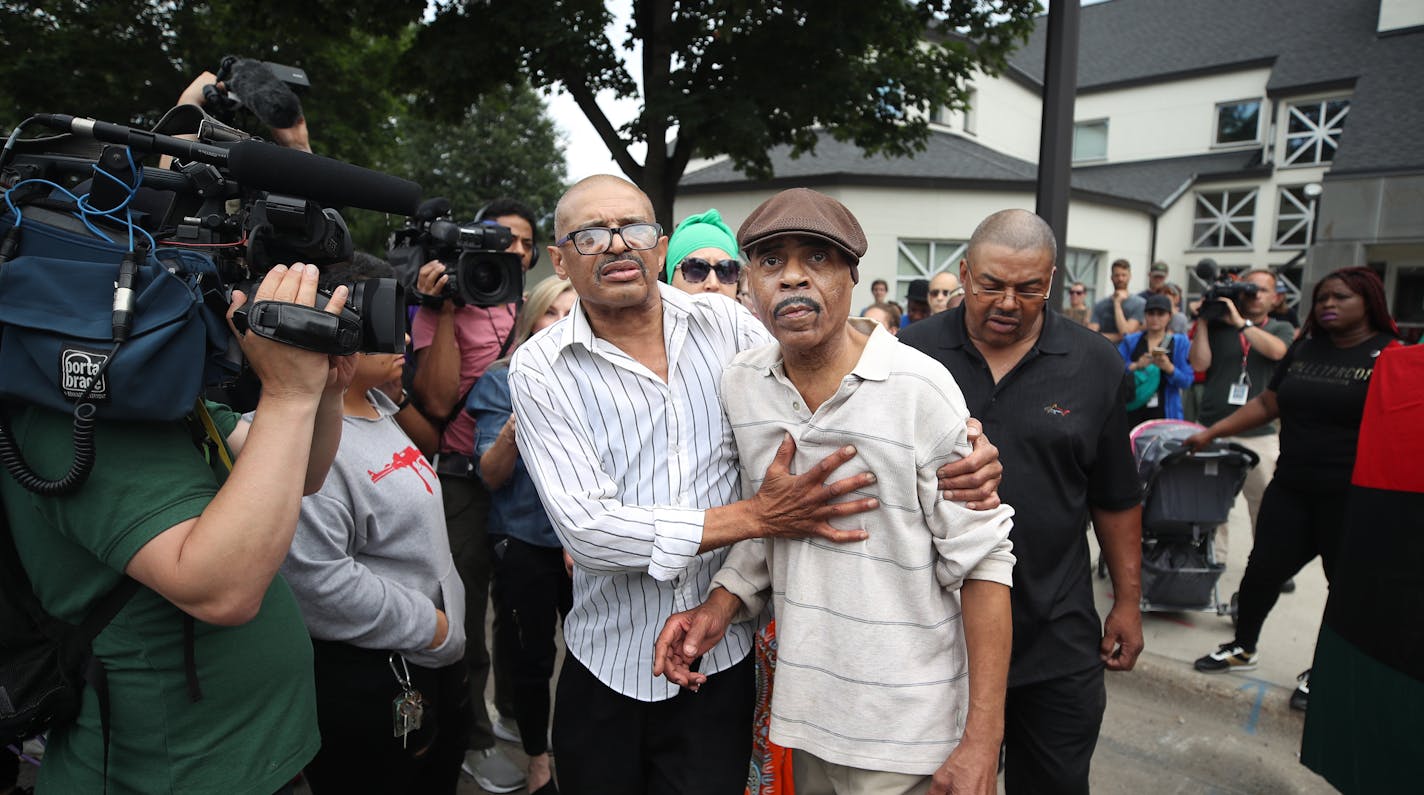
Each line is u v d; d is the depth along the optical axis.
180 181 1.26
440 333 2.93
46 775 1.26
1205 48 24.77
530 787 2.87
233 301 1.20
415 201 1.32
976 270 1.99
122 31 10.96
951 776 1.47
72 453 1.11
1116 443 2.12
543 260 14.23
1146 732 3.45
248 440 1.17
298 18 7.95
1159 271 8.84
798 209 1.42
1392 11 21.39
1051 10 3.57
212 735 1.27
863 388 1.50
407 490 1.97
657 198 7.91
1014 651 2.05
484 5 7.43
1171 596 4.36
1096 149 26.11
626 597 1.82
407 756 2.00
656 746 1.86
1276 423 5.39
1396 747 2.10
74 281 1.07
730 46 7.55
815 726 1.58
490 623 4.66
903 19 8.34
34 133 1.41
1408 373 2.09
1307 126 21.72
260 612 1.36
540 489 1.72
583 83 7.86
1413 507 2.06
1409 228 16.28
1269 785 3.06
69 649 1.19
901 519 1.50
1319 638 2.40
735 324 1.93
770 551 1.72
